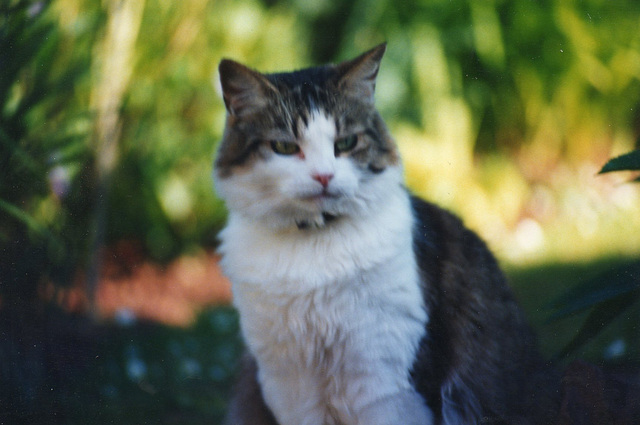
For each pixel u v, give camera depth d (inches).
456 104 203.8
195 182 190.7
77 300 130.8
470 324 91.7
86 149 133.0
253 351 89.0
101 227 139.0
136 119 176.7
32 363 113.0
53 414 112.2
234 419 103.9
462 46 208.1
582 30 209.9
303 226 83.2
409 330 83.0
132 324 144.9
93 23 137.0
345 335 82.7
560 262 172.9
